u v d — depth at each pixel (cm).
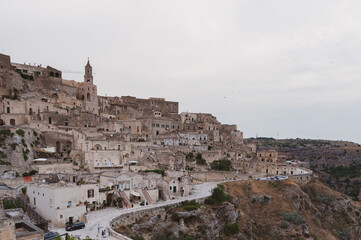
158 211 8444
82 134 11275
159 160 12825
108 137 11850
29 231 4838
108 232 6184
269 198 12075
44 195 7044
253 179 13700
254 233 10212
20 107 12312
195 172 12875
